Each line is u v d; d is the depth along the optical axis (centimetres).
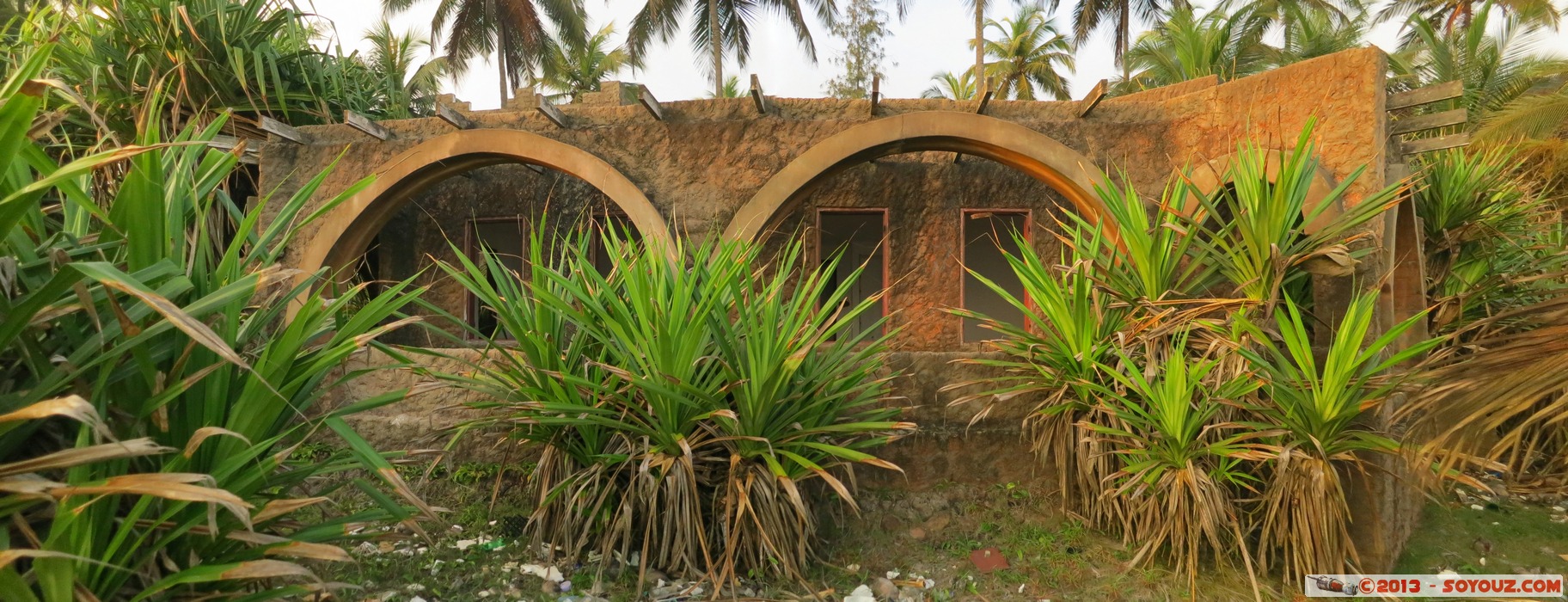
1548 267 562
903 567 413
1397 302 501
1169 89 558
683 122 593
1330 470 355
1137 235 413
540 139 577
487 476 502
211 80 622
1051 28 2714
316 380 230
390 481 212
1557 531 471
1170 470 379
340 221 593
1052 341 425
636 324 381
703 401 350
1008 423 494
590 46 2670
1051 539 430
